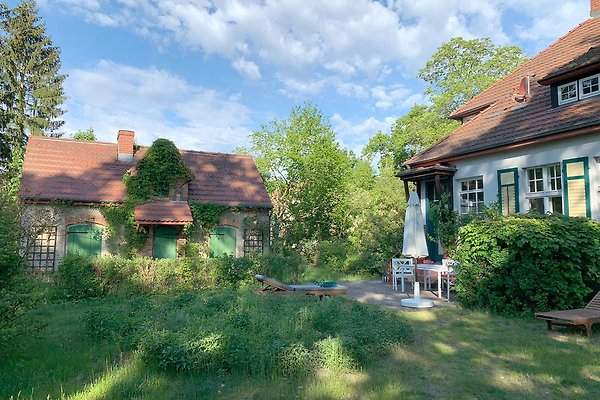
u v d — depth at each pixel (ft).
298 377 17.71
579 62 42.37
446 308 34.42
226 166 78.43
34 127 107.76
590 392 16.47
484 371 19.07
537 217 33.73
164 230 64.64
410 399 15.79
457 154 51.60
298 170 90.38
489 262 32.50
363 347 20.11
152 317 25.55
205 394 16.10
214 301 31.42
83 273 41.01
